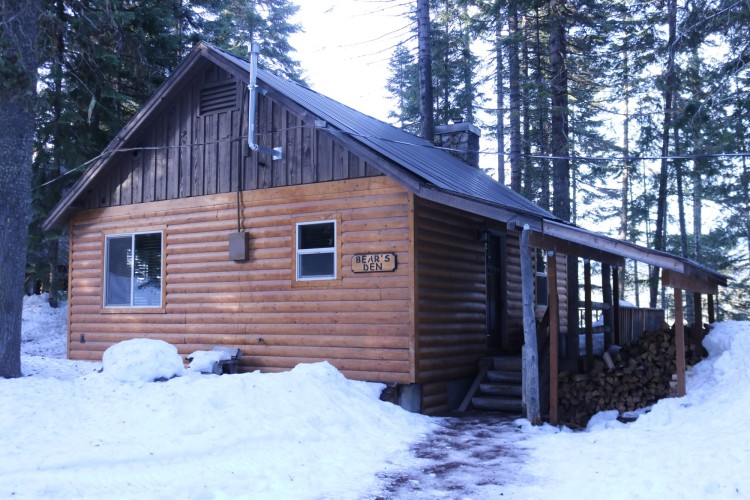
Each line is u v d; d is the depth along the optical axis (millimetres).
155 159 12773
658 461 6418
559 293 16984
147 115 12469
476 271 12188
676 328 8828
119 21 14562
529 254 9227
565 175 15844
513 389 10938
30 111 9844
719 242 25719
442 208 10984
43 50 10922
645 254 8492
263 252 11359
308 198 10961
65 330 18359
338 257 10578
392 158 9906
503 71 23875
